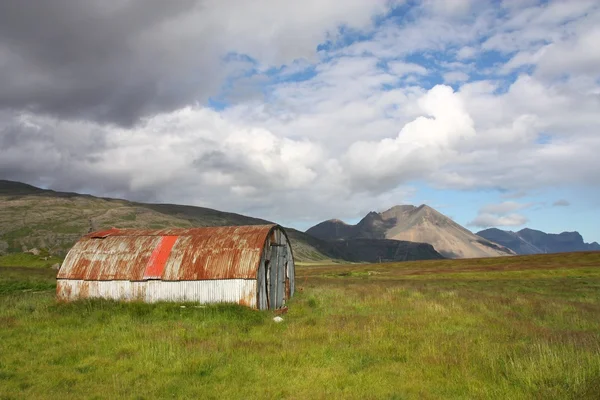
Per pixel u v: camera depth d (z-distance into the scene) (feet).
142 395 36.63
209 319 71.20
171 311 77.66
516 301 95.66
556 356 42.55
